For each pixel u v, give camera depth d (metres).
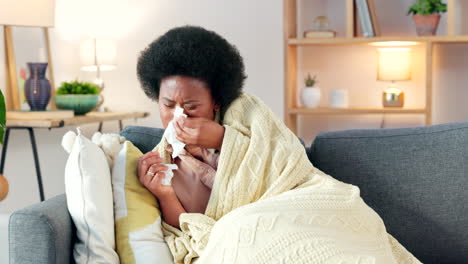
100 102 3.99
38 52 3.70
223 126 1.57
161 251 1.48
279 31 4.05
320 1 4.08
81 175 1.46
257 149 1.53
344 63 4.10
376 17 3.87
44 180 3.79
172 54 1.51
